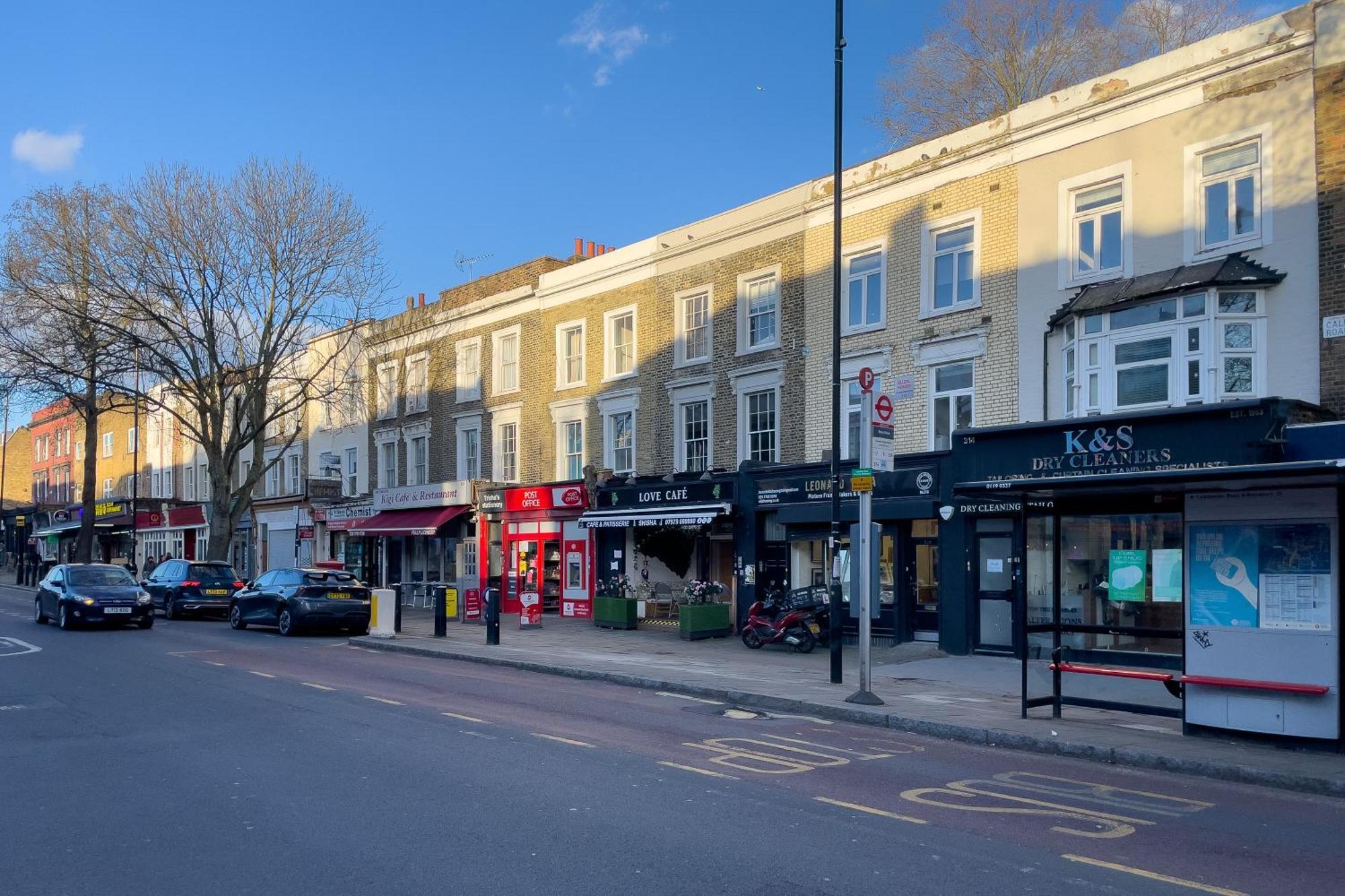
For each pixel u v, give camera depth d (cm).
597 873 605
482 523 3042
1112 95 1684
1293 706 964
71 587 2417
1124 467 1032
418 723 1129
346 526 3597
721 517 2241
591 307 2794
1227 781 894
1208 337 1474
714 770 897
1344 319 1391
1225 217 1551
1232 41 1546
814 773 894
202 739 1029
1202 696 1023
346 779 848
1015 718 1157
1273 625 978
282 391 3753
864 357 2058
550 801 776
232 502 3812
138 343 2923
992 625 1791
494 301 3147
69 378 3228
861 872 609
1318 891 587
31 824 717
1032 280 1781
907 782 866
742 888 580
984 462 1148
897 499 1905
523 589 2564
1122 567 1188
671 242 2544
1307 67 1462
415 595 3375
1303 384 1426
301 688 1410
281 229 3080
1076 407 1630
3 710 1211
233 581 2920
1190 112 1589
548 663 1691
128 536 5291
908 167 1998
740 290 2348
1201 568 1028
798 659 1792
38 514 6100
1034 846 669
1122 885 593
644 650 1933
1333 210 1416
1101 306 1591
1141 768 946
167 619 2866
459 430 3288
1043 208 1775
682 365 2492
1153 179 1627
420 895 569
